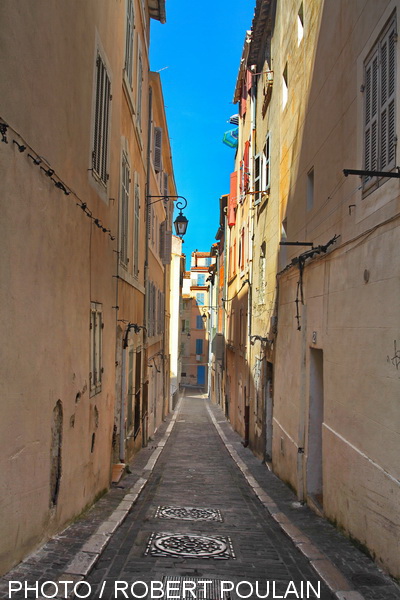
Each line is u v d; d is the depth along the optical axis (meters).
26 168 5.00
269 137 16.08
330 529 7.75
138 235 15.01
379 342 6.25
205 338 61.06
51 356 5.88
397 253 5.79
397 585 5.36
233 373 26.30
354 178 7.43
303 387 10.34
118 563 5.82
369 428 6.50
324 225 9.16
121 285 11.59
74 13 6.71
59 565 5.23
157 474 12.86
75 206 6.91
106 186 9.26
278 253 13.88
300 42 11.73
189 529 7.63
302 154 11.30
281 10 14.17
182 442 20.59
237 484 12.07
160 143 20.97
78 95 7.04
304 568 6.02
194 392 56.19
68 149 6.54
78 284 7.13
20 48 4.78
